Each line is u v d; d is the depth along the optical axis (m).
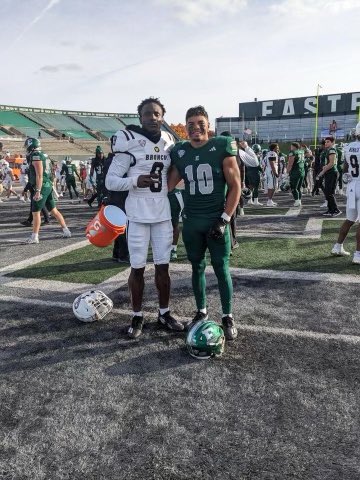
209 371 2.77
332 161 9.05
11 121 50.03
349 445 2.04
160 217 3.28
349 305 3.89
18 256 6.09
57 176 18.73
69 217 10.35
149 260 5.75
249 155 6.11
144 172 3.18
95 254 6.12
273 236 7.16
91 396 2.51
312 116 60.62
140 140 3.13
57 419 2.29
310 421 2.23
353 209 5.28
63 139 48.91
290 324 3.49
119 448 2.06
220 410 2.34
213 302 4.04
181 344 3.19
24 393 2.55
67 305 4.02
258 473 1.87
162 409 2.37
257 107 64.44
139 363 2.90
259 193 16.41
